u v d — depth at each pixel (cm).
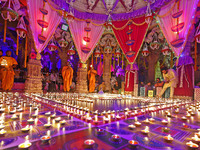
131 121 351
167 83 1141
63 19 1328
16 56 1584
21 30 827
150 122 344
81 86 1552
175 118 393
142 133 255
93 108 543
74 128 278
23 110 444
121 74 2091
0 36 1462
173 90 1091
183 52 1074
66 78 1483
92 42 1343
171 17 940
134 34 1224
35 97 793
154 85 1363
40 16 959
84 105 622
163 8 991
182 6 861
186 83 1035
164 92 1184
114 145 200
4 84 1124
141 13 1152
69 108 496
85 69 1612
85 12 1290
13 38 1556
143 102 805
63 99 805
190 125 320
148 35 1374
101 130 258
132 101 866
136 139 227
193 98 998
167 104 697
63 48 1683
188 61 1034
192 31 1019
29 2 880
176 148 194
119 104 695
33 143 199
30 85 1130
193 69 1034
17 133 238
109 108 552
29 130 256
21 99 673
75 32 1253
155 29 1314
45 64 1833
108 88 1698
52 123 308
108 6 1284
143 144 206
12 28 1481
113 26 1320
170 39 948
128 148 191
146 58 1523
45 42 1016
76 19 1245
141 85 1496
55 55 1928
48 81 1531
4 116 356
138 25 1196
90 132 257
